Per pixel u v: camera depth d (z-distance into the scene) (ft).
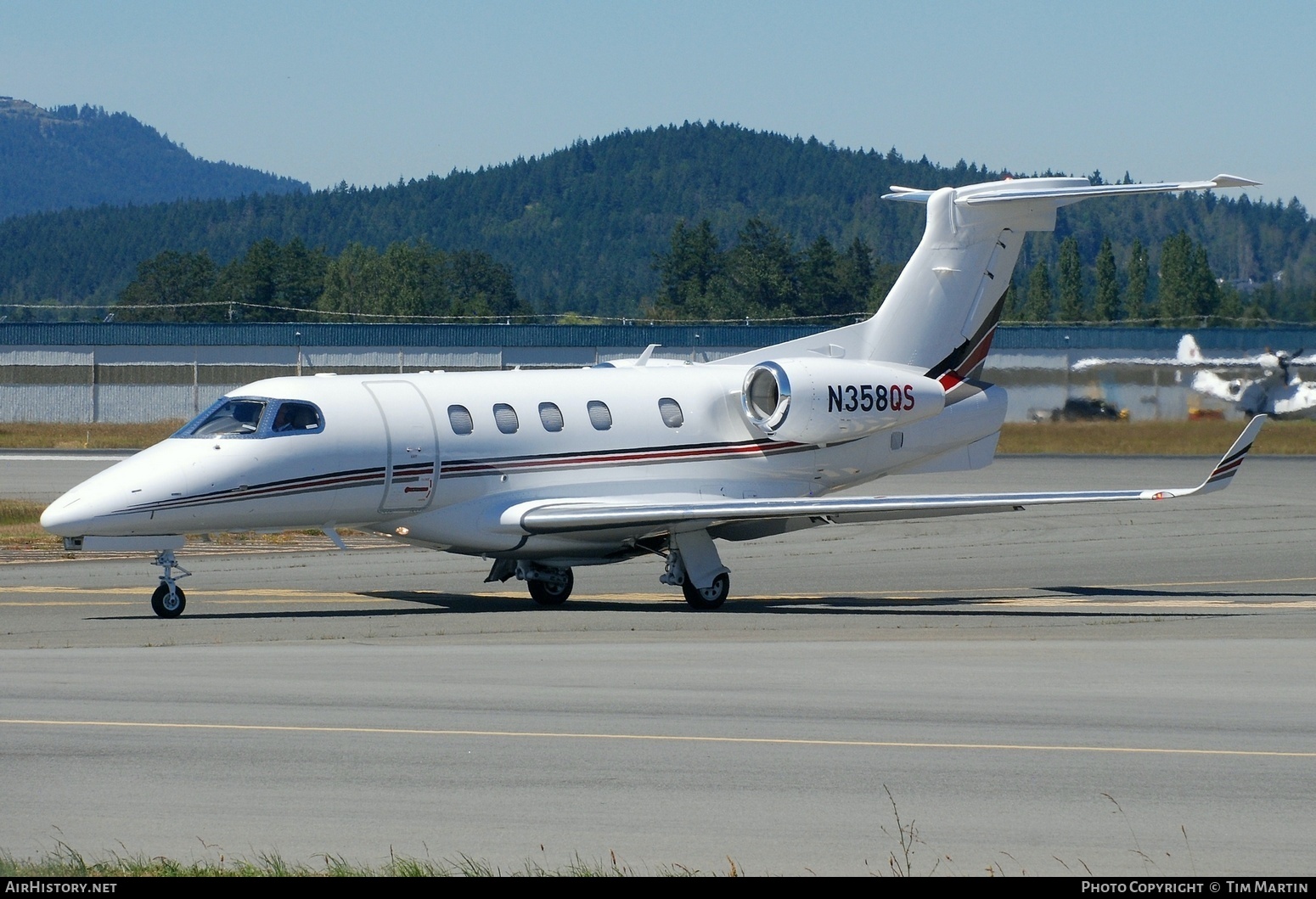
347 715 140.26
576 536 246.27
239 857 93.50
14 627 212.84
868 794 110.22
